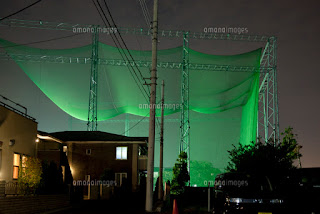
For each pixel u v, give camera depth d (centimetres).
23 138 2072
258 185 1309
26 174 1892
